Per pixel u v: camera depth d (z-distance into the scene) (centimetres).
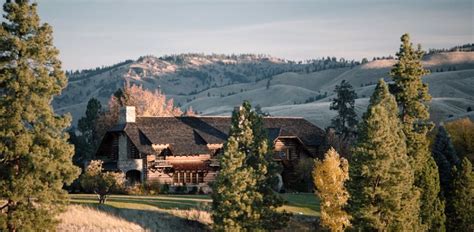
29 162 4081
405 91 6178
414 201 5272
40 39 4181
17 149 4088
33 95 4128
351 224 5675
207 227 5638
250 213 5406
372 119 5166
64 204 4356
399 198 5134
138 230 5316
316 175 5872
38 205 4494
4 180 4144
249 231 5419
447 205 6366
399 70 6203
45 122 4212
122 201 5953
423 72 6231
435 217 5916
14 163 4200
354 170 5206
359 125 5300
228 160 5422
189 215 5709
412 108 6194
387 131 5150
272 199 5628
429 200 5891
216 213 5434
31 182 4131
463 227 6225
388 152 5131
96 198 6253
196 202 6103
